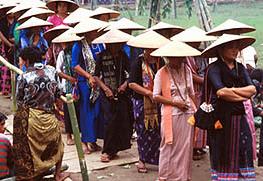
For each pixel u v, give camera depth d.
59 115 7.62
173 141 5.36
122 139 6.32
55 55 7.39
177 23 14.66
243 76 4.78
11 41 9.30
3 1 9.69
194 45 5.86
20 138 5.23
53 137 5.33
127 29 6.45
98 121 6.65
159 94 5.34
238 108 4.72
